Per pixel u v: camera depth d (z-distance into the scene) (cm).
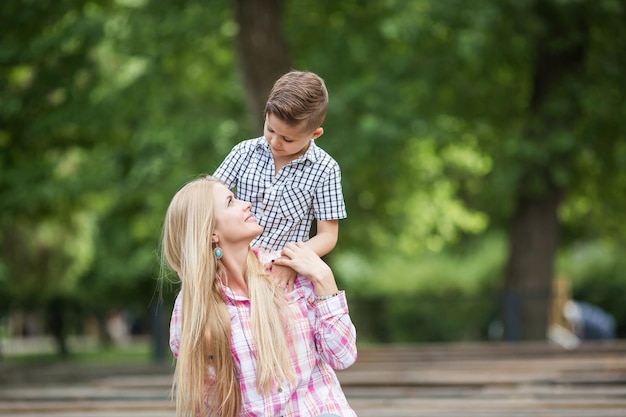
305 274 452
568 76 1891
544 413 833
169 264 460
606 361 1154
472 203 2925
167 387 1105
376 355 1355
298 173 469
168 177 1998
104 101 1972
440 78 1917
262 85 1575
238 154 477
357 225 2242
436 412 858
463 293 2684
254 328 437
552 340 1919
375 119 1777
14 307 2181
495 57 1919
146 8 1880
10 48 1794
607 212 2297
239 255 446
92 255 2812
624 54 1894
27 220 2177
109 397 1024
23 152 2052
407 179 2138
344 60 1942
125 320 3462
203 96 2092
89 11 1909
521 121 1969
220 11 1884
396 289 2773
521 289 2005
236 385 443
